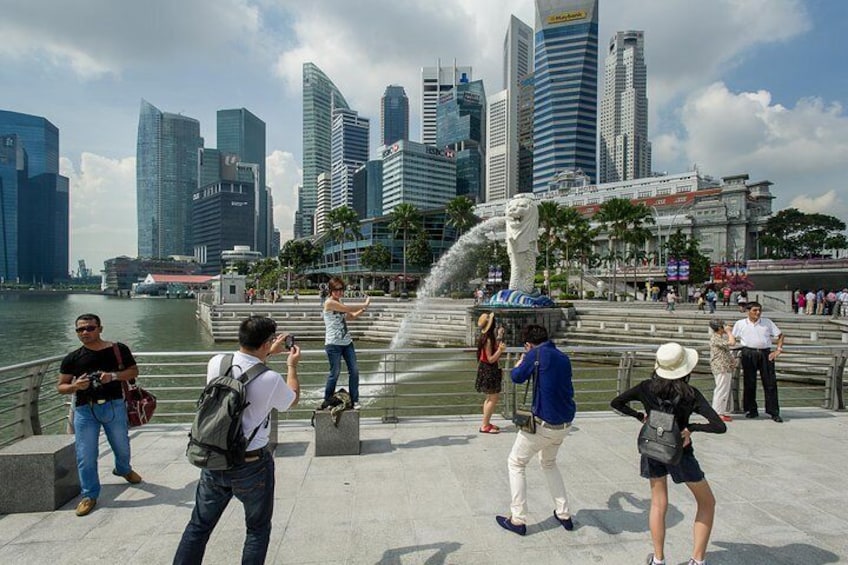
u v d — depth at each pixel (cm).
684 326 2420
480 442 638
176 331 4200
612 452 603
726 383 762
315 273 11250
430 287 7075
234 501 462
